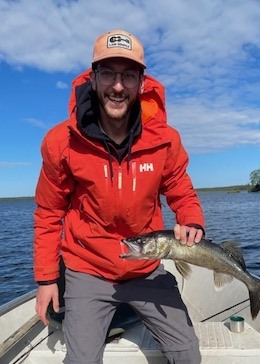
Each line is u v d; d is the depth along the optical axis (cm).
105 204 98
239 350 103
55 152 98
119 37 95
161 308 102
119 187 98
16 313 124
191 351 98
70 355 95
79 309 100
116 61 94
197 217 104
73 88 104
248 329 114
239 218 913
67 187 104
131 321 114
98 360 96
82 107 96
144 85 102
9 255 487
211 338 109
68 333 99
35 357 106
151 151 99
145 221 103
